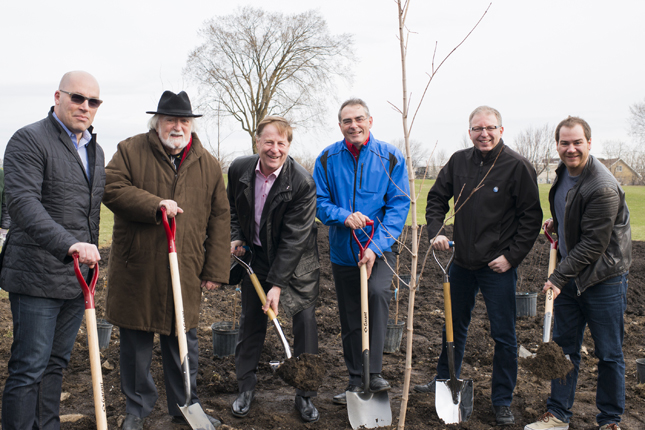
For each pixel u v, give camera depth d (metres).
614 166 59.25
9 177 2.36
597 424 3.13
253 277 3.20
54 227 2.28
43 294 2.43
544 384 3.83
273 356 4.37
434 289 6.89
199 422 2.76
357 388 3.31
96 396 2.17
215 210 3.08
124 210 2.72
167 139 2.82
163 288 2.83
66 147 2.51
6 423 2.45
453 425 3.06
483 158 3.32
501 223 3.26
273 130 3.01
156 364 4.05
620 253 2.91
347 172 3.38
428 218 3.60
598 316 2.96
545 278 7.43
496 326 3.23
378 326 3.30
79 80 2.46
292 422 3.14
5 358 4.02
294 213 3.20
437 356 4.47
